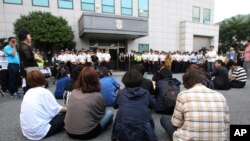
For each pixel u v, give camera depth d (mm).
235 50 12453
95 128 2785
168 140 2824
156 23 17891
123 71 14477
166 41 18531
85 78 2795
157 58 13250
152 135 2326
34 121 2768
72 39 12594
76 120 2711
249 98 5223
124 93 2545
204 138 1853
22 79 5262
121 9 16281
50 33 11281
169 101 3629
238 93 5906
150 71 13359
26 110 2764
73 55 10680
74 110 2736
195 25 19344
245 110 4105
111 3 15875
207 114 1845
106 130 3164
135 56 13555
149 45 17547
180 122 2039
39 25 11164
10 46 5441
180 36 19266
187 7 19703
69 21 14531
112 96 4008
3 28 12703
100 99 2793
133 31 13797
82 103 2725
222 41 32938
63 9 14281
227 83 6410
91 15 12531
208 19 21375
